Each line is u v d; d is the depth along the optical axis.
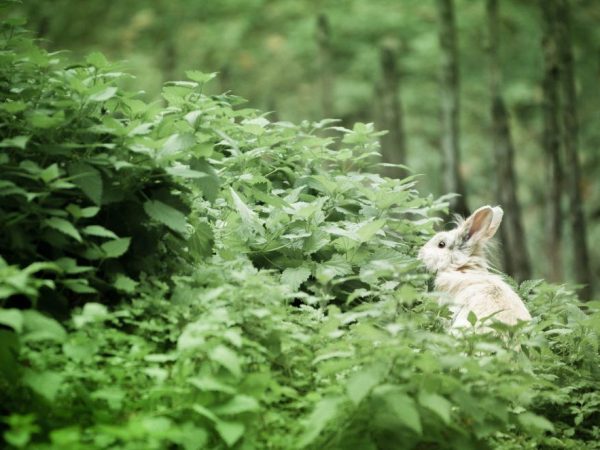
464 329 7.67
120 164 7.23
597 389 8.56
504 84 31.75
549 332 8.65
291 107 32.16
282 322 7.20
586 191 27.03
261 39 34.00
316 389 6.82
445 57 19.02
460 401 6.07
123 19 34.06
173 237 8.03
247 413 6.12
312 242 9.20
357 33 33.47
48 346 6.53
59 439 5.23
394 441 6.13
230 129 9.48
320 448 6.13
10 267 6.00
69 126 7.51
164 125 7.91
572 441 7.71
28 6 32.16
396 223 10.51
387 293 7.59
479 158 30.30
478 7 33.06
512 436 7.39
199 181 7.82
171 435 5.52
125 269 7.68
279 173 10.54
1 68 7.78
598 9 32.09
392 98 18.61
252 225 8.73
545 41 19.30
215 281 7.69
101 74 7.87
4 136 7.48
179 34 33.94
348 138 10.75
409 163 29.58
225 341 6.70
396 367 6.17
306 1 34.62
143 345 6.70
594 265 24.16
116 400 6.00
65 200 7.38
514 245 17.03
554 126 18.67
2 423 5.91
